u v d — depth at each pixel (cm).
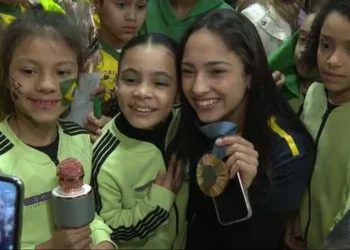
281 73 134
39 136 92
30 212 88
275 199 93
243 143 86
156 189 95
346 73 98
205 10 149
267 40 152
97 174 97
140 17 145
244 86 92
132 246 99
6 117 94
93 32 132
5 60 90
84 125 114
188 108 97
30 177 89
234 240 95
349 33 96
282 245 106
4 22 115
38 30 89
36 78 88
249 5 158
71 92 92
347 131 100
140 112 97
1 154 88
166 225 99
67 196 78
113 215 96
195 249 101
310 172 99
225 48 89
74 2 134
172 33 150
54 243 79
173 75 97
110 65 140
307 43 115
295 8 157
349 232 71
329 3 101
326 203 101
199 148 98
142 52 96
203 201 99
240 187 85
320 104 107
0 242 65
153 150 100
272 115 97
